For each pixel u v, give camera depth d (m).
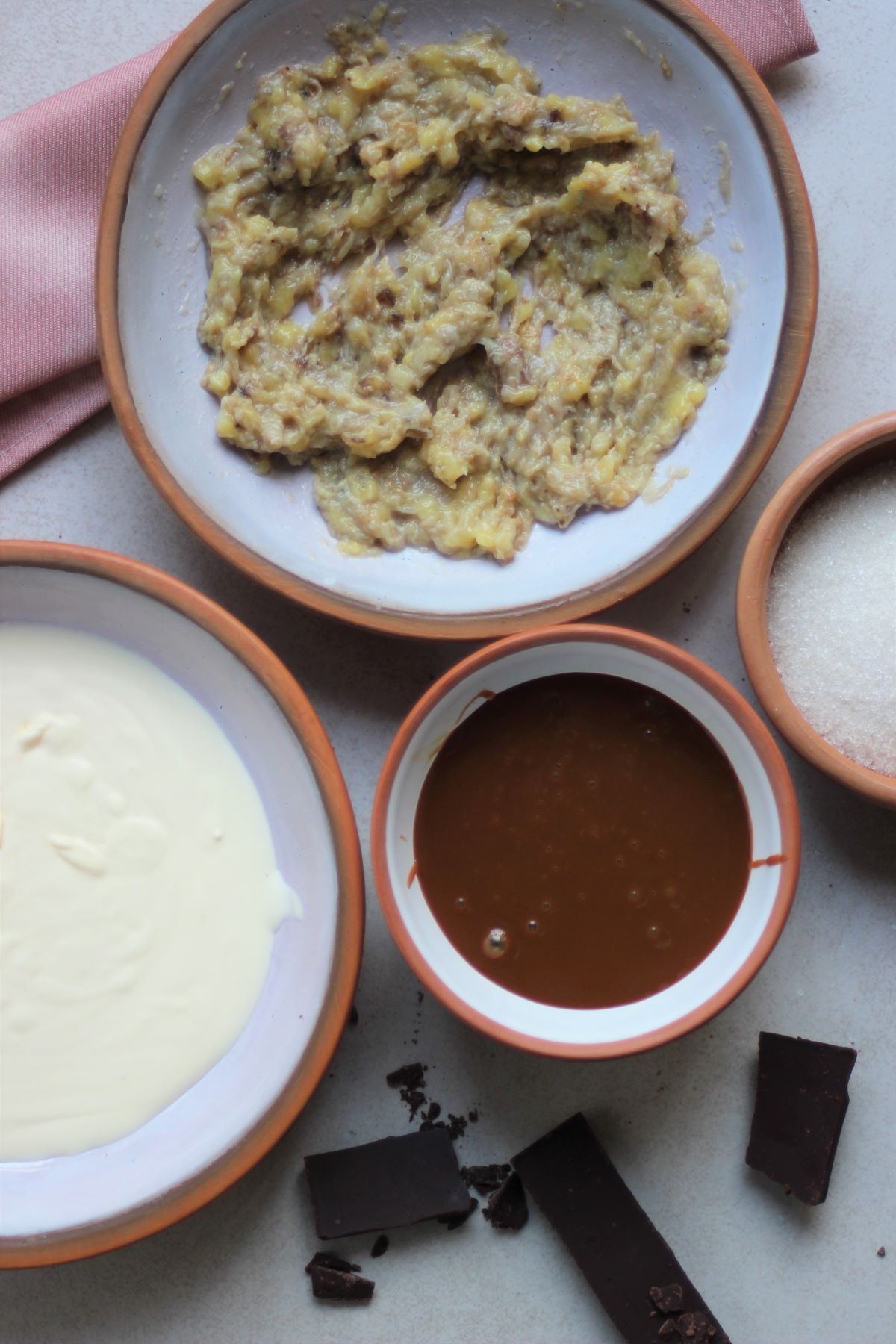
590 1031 0.51
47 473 0.57
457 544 0.54
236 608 0.57
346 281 0.56
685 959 0.52
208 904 0.53
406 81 0.55
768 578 0.52
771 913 0.50
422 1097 0.56
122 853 0.53
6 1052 0.53
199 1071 0.53
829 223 0.57
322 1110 0.56
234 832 0.53
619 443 0.55
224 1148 0.51
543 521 0.55
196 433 0.55
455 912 0.52
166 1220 0.51
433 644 0.57
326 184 0.55
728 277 0.55
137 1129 0.53
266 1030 0.53
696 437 0.55
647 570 0.53
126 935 0.53
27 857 0.53
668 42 0.53
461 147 0.55
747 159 0.53
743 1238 0.56
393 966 0.56
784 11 0.55
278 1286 0.56
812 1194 0.54
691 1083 0.56
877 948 0.56
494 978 0.52
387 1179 0.55
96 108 0.55
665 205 0.54
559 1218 0.54
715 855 0.52
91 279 0.56
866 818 0.57
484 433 0.55
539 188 0.56
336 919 0.51
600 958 0.52
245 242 0.54
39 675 0.53
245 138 0.54
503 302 0.55
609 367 0.55
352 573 0.54
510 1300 0.56
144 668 0.53
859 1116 0.56
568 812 0.52
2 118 0.57
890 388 0.57
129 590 0.52
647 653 0.51
